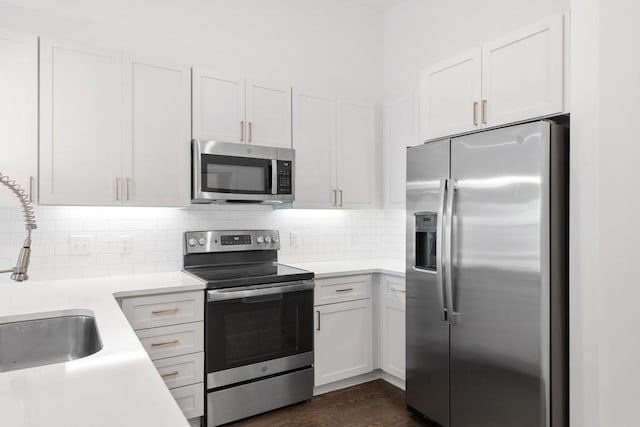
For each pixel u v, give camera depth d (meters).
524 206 1.88
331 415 2.59
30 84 2.11
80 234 2.53
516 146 1.91
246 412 2.48
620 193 1.79
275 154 2.81
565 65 1.97
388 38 3.81
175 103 2.52
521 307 1.89
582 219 1.80
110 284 2.32
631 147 1.82
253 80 2.81
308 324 2.71
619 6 1.81
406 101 3.22
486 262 2.04
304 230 3.38
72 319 1.69
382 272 3.02
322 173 3.12
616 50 1.80
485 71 2.34
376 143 3.42
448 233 2.19
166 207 2.74
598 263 1.75
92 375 0.95
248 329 2.48
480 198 2.08
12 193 2.07
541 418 1.81
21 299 1.89
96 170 2.28
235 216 3.06
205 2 3.00
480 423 2.08
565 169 1.88
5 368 1.55
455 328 2.21
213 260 2.91
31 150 2.11
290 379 2.65
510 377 1.93
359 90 3.71
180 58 2.90
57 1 2.51
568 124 2.10
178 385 2.27
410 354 2.53
